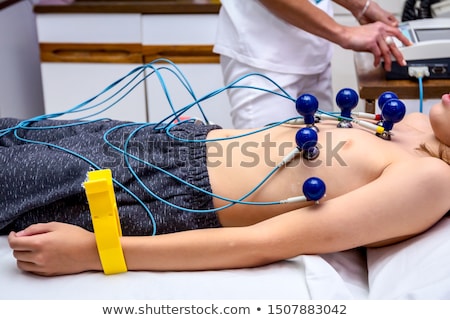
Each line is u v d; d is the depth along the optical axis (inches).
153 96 99.3
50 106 101.1
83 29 95.4
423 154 45.8
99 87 99.3
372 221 41.4
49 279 43.9
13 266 45.7
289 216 42.9
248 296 41.1
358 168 44.4
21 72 102.0
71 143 49.7
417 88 59.4
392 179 41.9
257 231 43.0
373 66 66.9
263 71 68.4
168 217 46.9
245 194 46.3
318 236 41.8
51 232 43.8
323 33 63.0
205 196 46.6
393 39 62.7
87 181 41.1
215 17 93.4
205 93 98.7
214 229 44.0
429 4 78.5
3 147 50.3
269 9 64.6
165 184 47.2
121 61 97.1
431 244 42.2
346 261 46.4
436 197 41.4
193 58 96.5
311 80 72.5
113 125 52.5
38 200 46.6
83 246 43.4
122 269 44.0
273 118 69.0
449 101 43.0
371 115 49.3
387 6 88.1
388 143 45.7
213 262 43.6
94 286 42.7
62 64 98.0
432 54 60.3
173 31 94.7
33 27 106.3
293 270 43.8
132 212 46.9
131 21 94.5
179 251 43.3
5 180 47.1
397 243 44.9
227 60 71.3
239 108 70.2
